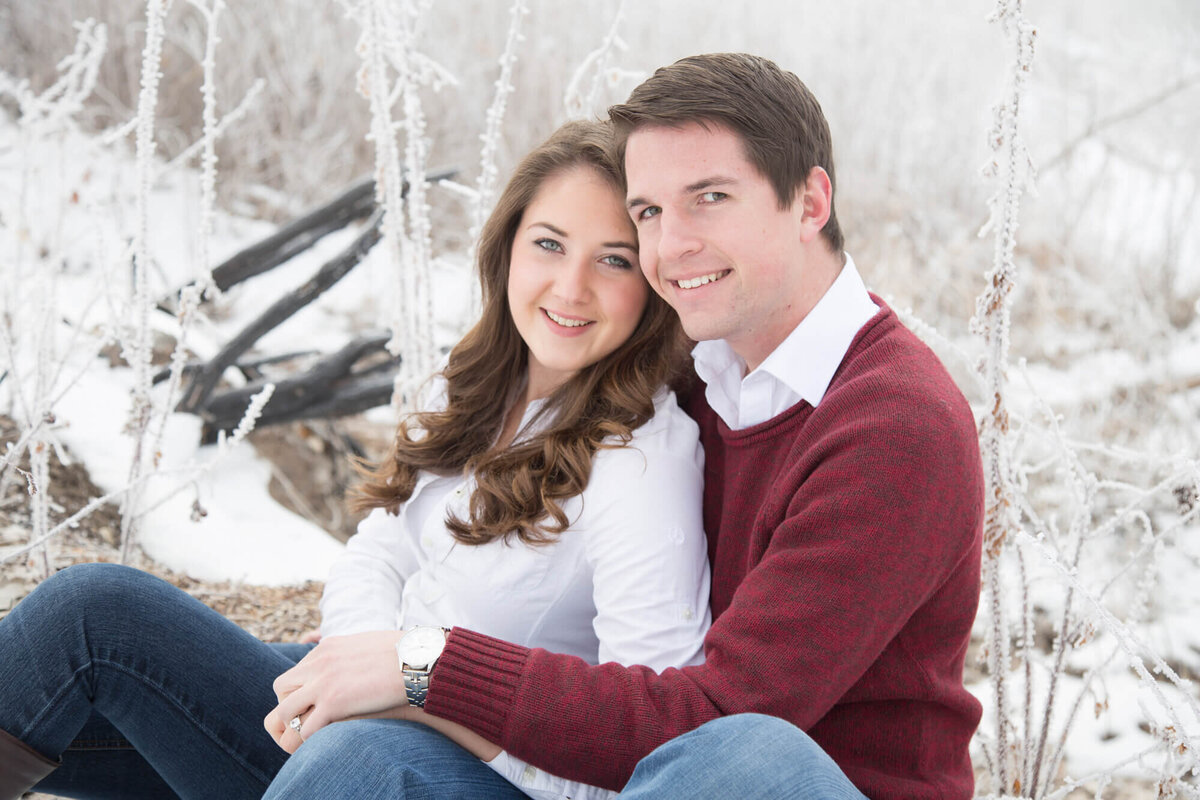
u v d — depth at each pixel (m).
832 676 1.32
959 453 1.35
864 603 1.31
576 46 5.22
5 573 2.27
